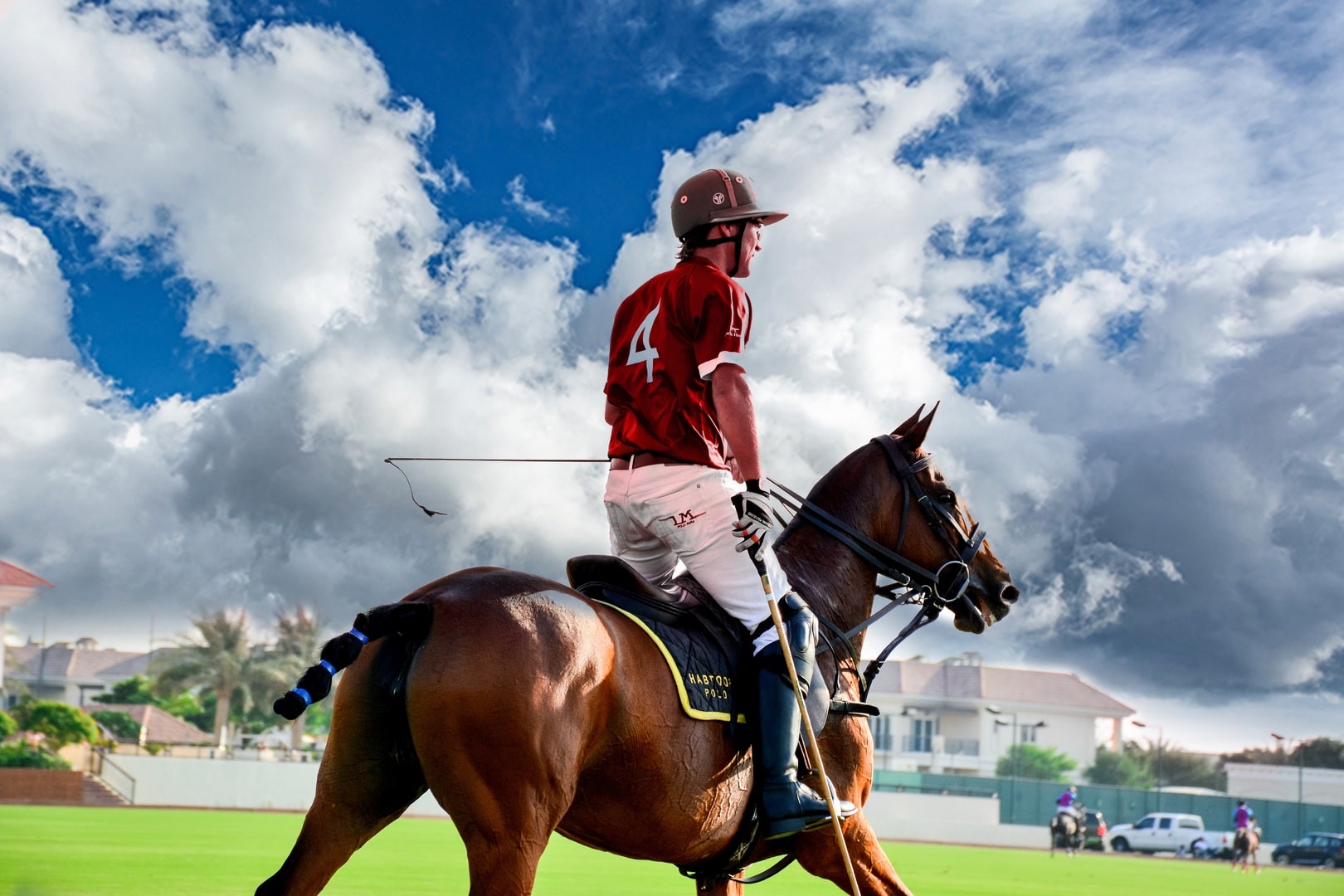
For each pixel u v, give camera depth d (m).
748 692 3.61
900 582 4.61
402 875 12.43
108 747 48.78
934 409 4.72
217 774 37.44
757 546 3.43
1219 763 100.81
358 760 3.01
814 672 3.85
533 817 2.90
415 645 2.99
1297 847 42.34
